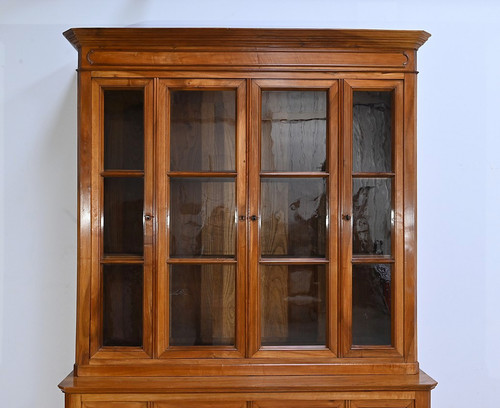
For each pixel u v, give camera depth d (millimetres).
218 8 2568
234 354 2094
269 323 2141
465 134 2580
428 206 2570
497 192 2574
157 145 2100
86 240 2082
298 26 2578
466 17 2574
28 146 2533
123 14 2562
